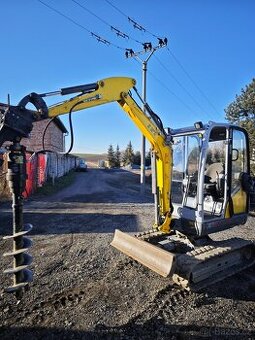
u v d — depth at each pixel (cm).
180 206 586
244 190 615
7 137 340
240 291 503
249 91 2073
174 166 618
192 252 523
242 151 611
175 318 416
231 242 591
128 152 7950
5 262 594
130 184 2653
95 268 578
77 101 452
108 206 1338
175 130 602
